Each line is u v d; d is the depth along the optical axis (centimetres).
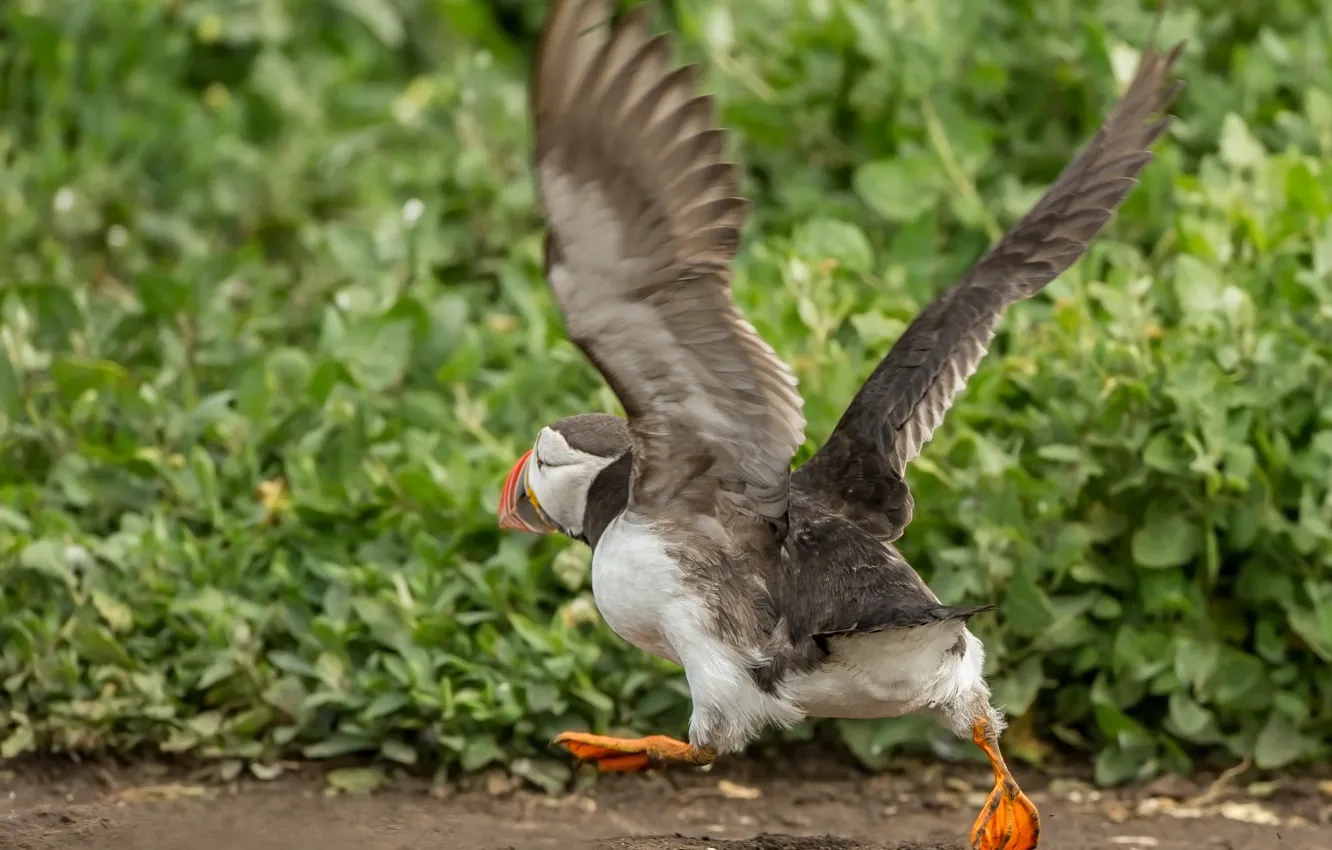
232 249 1550
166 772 1049
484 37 1769
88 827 942
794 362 1148
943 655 805
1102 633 1077
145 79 1698
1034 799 1030
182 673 1063
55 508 1176
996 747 850
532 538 1116
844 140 1456
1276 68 1390
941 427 1124
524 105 1570
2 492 1161
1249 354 1115
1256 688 1043
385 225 1400
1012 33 1455
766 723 823
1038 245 906
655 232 708
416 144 1614
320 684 1057
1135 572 1086
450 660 1048
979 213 1316
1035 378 1145
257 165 1591
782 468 797
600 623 1069
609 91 672
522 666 1045
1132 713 1081
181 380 1287
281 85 1686
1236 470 1045
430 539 1097
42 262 1495
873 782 1055
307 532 1127
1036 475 1114
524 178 1502
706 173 695
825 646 795
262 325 1354
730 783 1055
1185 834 966
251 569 1122
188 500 1161
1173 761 1047
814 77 1446
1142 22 1405
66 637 1073
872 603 794
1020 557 1062
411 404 1212
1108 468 1091
